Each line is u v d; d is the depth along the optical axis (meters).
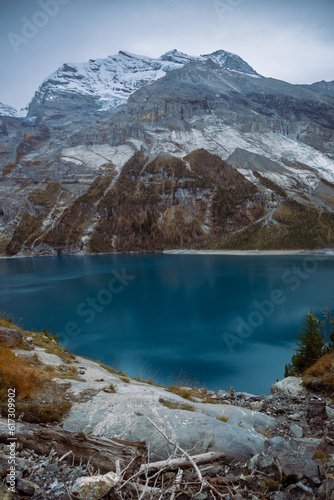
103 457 6.62
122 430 7.77
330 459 6.42
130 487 5.60
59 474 6.14
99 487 5.47
